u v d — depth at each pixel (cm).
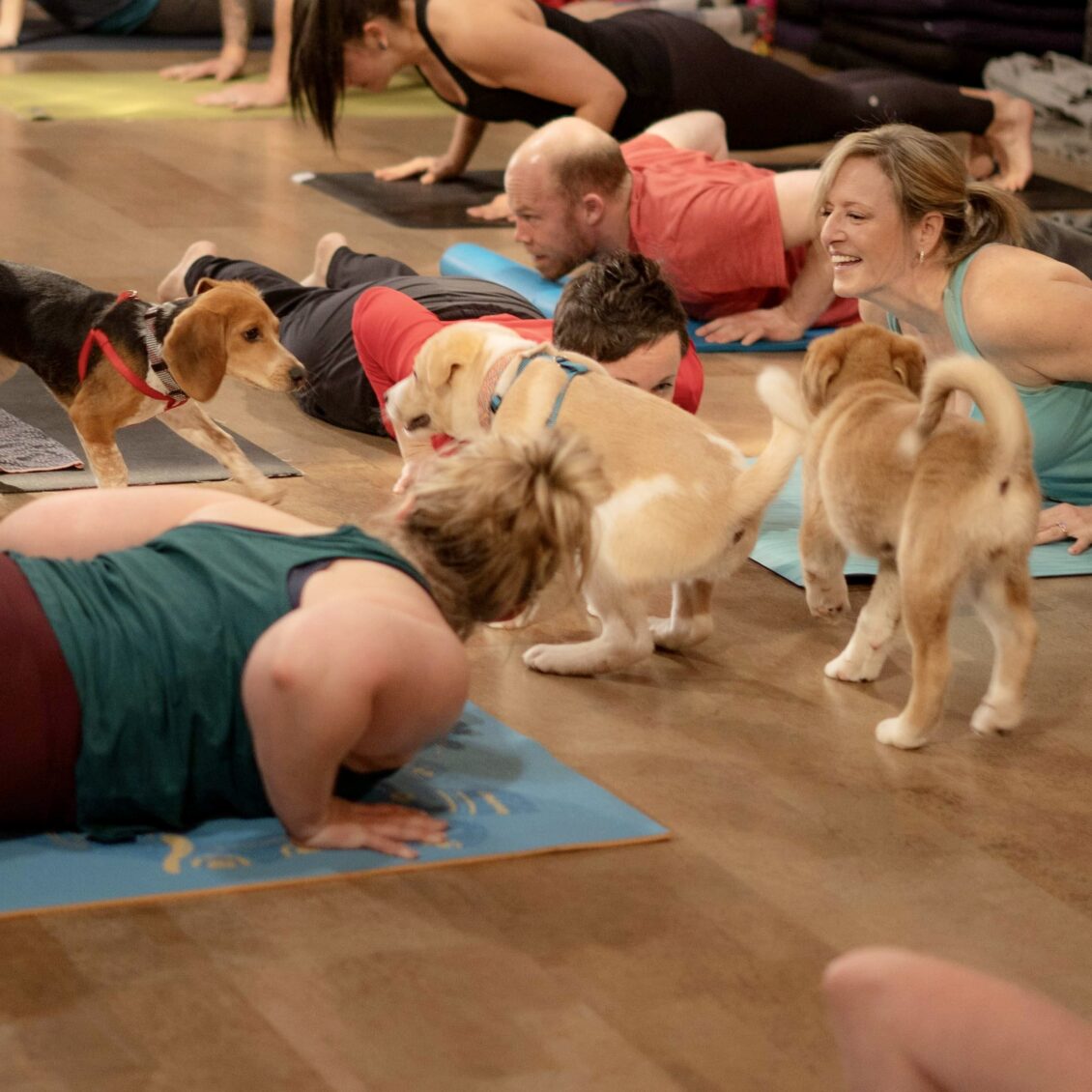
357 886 190
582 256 420
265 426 359
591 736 235
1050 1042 126
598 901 193
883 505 233
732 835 212
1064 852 215
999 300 300
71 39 854
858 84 621
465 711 238
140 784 187
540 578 191
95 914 179
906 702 254
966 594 241
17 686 179
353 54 555
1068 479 331
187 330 288
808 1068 167
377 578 185
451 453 196
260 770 186
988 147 654
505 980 176
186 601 185
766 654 268
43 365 297
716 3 902
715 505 236
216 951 176
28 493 302
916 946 191
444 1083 159
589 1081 162
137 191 560
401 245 517
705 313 458
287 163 626
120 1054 159
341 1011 168
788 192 420
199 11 878
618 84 553
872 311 340
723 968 183
